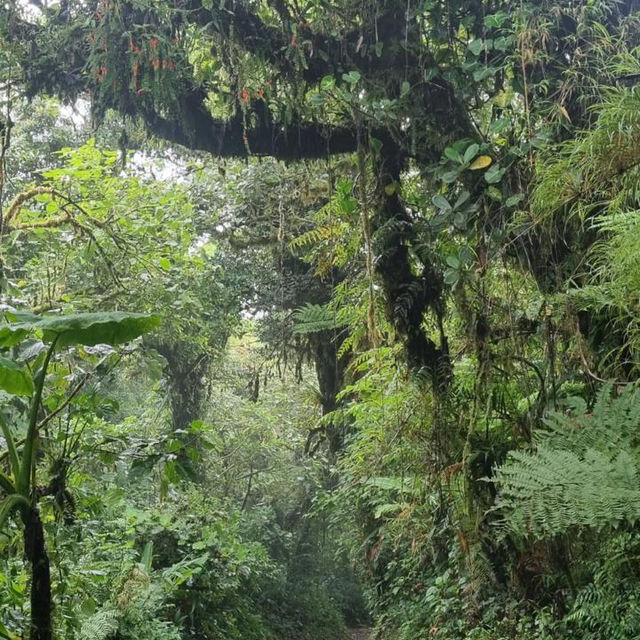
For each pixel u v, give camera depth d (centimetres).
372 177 443
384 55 411
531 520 249
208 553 881
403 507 562
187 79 438
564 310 356
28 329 271
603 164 296
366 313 459
